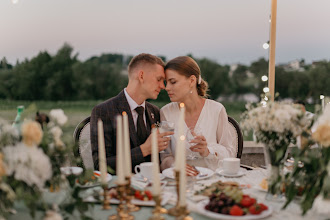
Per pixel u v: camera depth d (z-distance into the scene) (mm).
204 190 1430
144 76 2139
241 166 2086
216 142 2342
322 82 8570
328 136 1151
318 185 1185
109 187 1516
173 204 1308
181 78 2223
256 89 10992
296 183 1285
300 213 1215
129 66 2209
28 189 1088
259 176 1722
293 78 8828
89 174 1487
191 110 2373
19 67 16188
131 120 2137
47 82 16750
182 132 997
